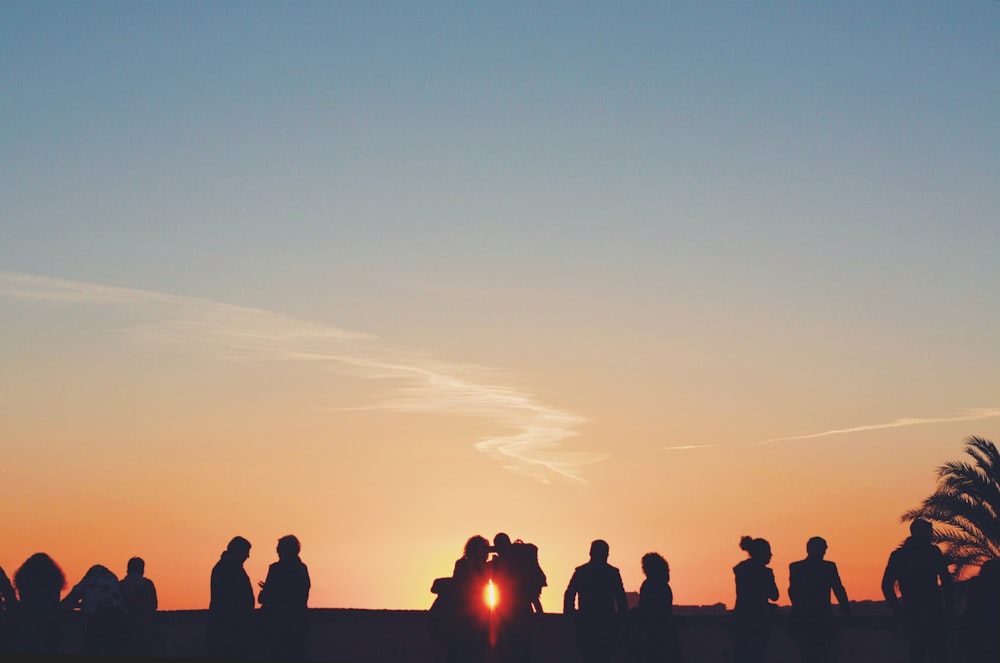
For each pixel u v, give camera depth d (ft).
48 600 57.52
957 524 135.13
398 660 63.10
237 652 57.26
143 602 63.31
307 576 58.90
